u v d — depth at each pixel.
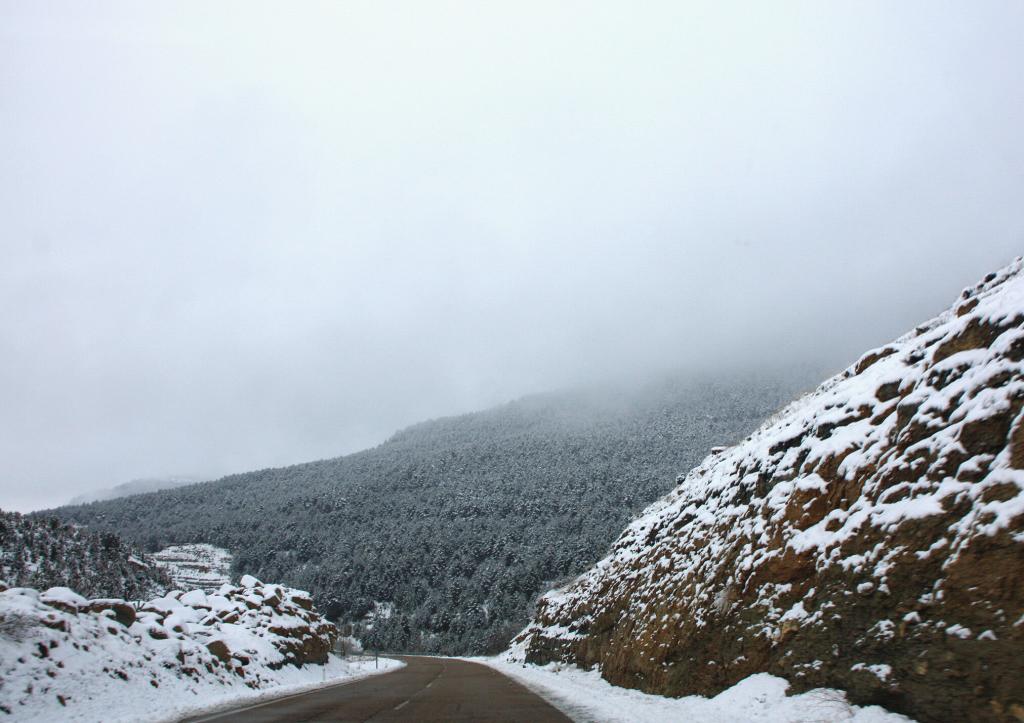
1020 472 8.31
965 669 7.91
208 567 135.38
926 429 10.62
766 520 14.98
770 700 11.22
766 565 13.80
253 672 23.69
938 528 9.26
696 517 21.50
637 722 12.08
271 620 31.22
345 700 17.56
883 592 9.82
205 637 23.38
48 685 13.11
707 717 11.77
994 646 7.59
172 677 17.59
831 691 10.21
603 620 27.25
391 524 149.38
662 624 18.16
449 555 129.50
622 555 30.44
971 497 8.91
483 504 151.62
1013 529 7.94
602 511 136.75
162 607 24.12
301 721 12.65
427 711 14.44
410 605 119.12
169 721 12.94
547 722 12.19
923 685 8.48
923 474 10.16
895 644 9.22
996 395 9.30
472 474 178.75
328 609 119.81
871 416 13.21
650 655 18.03
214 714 14.14
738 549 15.79
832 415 14.81
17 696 12.21
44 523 81.75
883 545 10.26
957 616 8.29
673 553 21.27
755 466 18.02
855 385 15.42
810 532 12.80
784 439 16.94
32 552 73.12
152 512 168.25
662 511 29.59
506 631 87.62
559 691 19.95
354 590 125.38
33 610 15.05
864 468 12.02
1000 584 7.84
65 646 14.75
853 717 9.27
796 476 15.12
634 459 178.50
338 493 171.00
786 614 12.40
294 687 23.08
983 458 9.09
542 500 147.88
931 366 11.79
